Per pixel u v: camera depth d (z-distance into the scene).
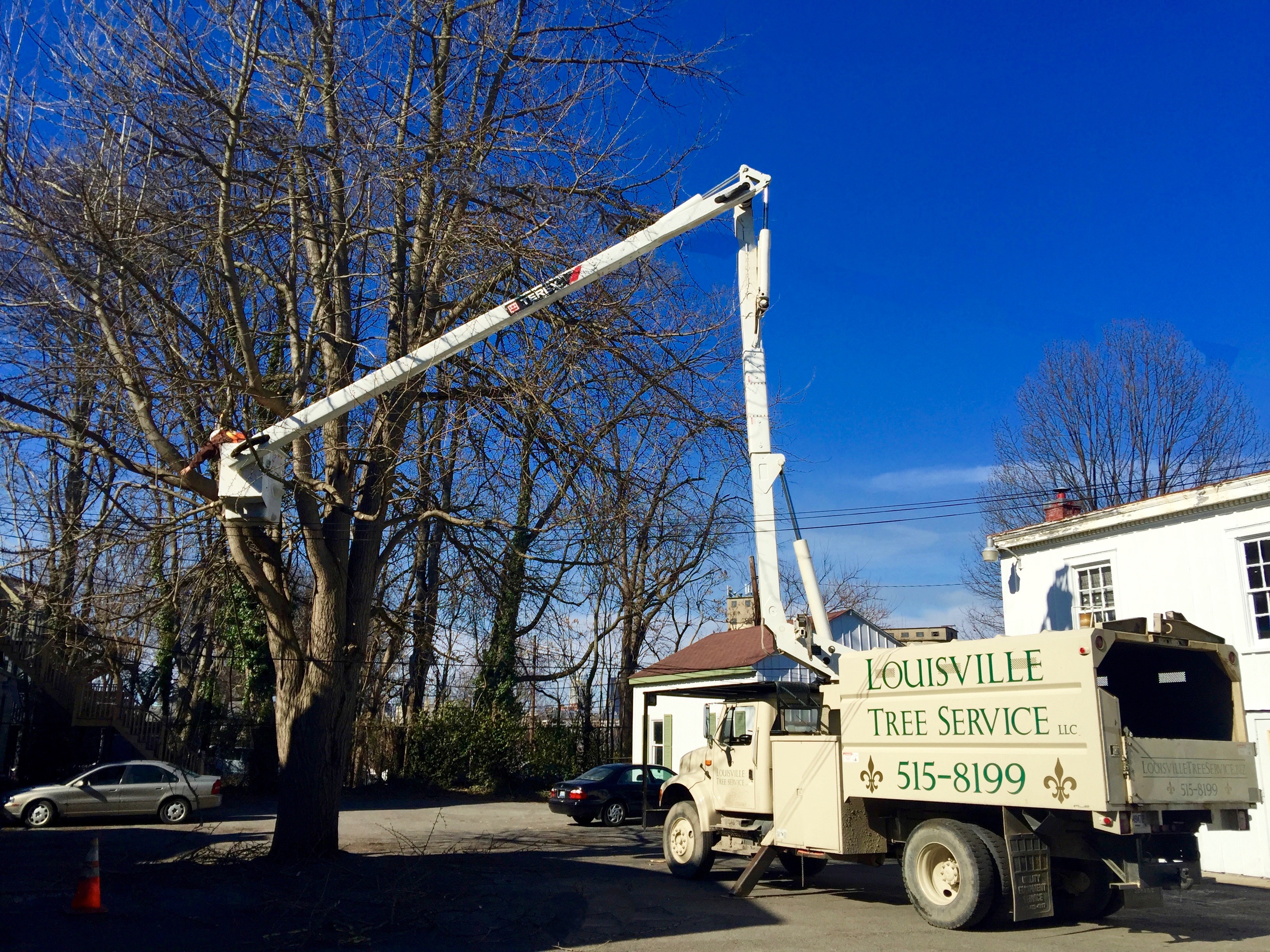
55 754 26.69
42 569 11.77
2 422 10.70
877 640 25.81
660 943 8.45
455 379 12.65
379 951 8.04
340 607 12.88
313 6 12.38
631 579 17.30
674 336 12.69
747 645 25.92
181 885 10.80
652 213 12.93
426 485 12.81
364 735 31.42
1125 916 10.36
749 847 12.20
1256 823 13.99
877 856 10.69
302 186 12.62
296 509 12.79
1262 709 14.07
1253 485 14.29
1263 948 8.46
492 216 12.63
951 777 9.47
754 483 10.48
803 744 11.24
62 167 10.80
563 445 12.39
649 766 22.73
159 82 11.05
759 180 9.84
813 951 8.16
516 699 32.84
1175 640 9.48
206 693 29.00
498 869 13.21
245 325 11.57
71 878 11.61
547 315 12.59
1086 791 8.34
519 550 13.21
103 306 10.80
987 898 9.00
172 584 12.55
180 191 11.80
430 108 13.33
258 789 27.73
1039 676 8.87
